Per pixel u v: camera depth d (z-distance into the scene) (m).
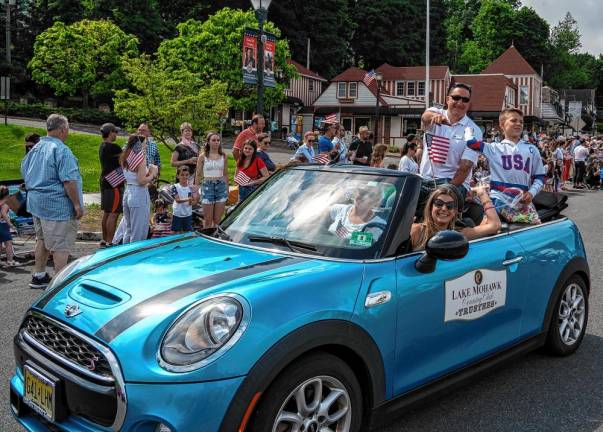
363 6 74.94
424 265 3.30
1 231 7.68
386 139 52.53
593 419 3.79
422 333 3.32
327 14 66.12
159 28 54.81
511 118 5.22
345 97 52.66
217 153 8.84
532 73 62.47
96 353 2.61
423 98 53.25
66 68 44.44
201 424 2.44
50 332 2.88
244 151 9.19
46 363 2.79
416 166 10.95
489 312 3.83
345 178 3.83
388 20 74.44
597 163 23.16
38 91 53.56
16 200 8.94
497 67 63.94
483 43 95.12
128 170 7.76
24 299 6.23
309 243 3.40
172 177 17.23
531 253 4.24
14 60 52.47
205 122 17.39
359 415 3.01
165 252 3.47
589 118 89.19
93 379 2.58
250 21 40.88
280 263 3.14
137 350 2.52
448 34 99.00
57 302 2.98
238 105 41.19
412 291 3.25
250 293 2.71
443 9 83.62
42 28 55.38
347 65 75.81
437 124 5.27
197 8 59.00
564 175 23.56
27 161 6.46
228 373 2.47
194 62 40.66
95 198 13.70
